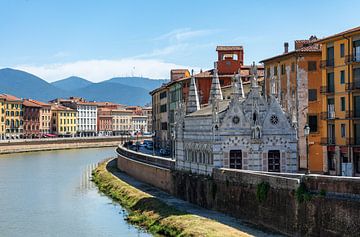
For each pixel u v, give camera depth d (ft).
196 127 290.56
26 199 334.24
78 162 602.44
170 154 506.07
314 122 346.74
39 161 615.16
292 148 272.10
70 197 342.23
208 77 490.90
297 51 347.15
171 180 318.86
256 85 272.10
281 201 198.29
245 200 225.15
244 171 228.63
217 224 218.79
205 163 277.23
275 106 271.69
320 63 334.85
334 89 313.12
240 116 267.39
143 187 356.18
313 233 180.24
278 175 212.64
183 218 236.22
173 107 549.13
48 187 388.98
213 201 256.52
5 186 393.70
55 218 274.16
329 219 173.47
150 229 239.50
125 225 254.06
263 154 269.03
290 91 357.20
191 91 329.93
